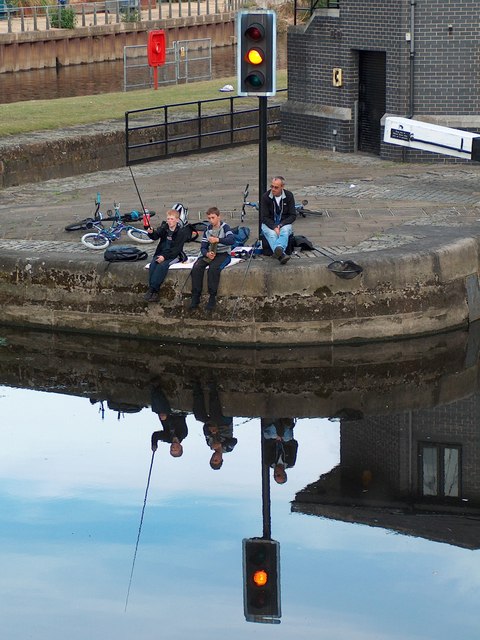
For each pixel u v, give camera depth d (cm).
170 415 2928
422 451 2719
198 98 5934
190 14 11544
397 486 2514
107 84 9225
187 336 3309
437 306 3356
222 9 12219
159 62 6981
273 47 3020
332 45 4906
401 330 3319
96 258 3406
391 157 4759
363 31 4772
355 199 4053
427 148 4366
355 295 3269
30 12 11350
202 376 3173
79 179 4581
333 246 3447
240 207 3959
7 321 3494
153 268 3281
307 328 3262
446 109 4653
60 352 3341
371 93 4872
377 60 4828
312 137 5059
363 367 3228
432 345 3344
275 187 3281
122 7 11425
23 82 9431
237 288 3247
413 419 2920
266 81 3048
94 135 4831
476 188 4200
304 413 2953
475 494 2497
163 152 5091
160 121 5228
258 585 2036
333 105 4966
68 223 3800
